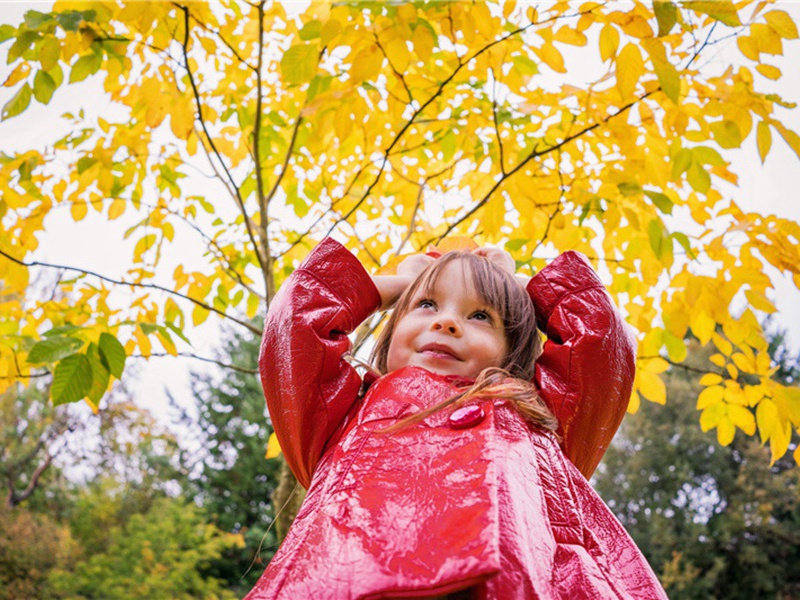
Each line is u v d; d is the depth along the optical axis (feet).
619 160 8.73
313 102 7.91
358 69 7.16
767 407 8.61
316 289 4.83
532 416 4.17
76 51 7.86
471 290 4.78
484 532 3.16
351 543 3.37
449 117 9.48
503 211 9.05
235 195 10.03
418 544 3.28
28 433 50.70
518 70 8.11
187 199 10.45
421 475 3.62
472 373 4.55
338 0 7.48
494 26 7.45
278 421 4.69
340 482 3.80
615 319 4.80
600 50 6.89
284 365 4.64
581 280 4.91
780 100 7.09
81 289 9.91
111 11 7.88
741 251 8.11
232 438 61.21
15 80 7.68
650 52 6.52
